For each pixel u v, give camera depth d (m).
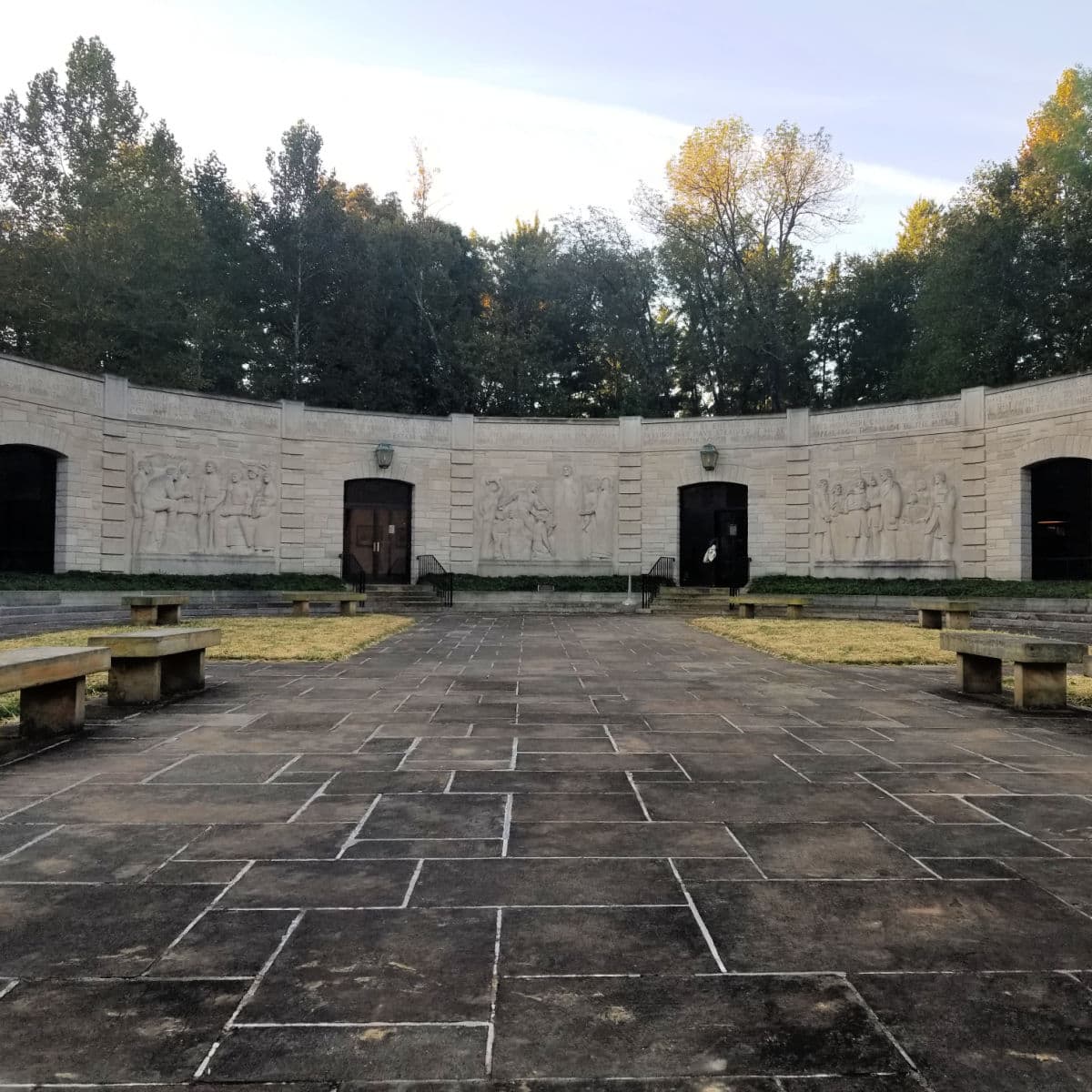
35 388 19.48
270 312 34.09
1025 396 20.64
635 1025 2.21
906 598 20.59
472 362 34.94
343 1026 2.19
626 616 20.84
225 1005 2.29
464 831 3.88
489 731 6.27
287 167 32.97
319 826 3.93
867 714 7.07
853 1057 2.06
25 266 25.70
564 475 26.36
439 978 2.46
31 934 2.74
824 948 2.68
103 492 21.00
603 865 3.44
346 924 2.84
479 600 23.47
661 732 6.28
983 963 2.58
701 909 2.99
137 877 3.26
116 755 5.38
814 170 33.91
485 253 41.34
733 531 25.86
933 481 22.50
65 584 18.73
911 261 35.72
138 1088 1.93
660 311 41.31
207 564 22.92
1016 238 25.81
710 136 34.12
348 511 25.62
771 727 6.49
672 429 25.98
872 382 37.28
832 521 24.14
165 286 28.12
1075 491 20.22
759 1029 2.19
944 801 4.45
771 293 33.38
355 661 10.76
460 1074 1.99
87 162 26.50
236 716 6.80
